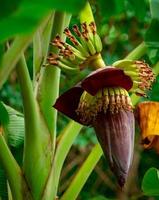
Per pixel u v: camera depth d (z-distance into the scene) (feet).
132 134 6.10
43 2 3.81
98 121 6.09
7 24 3.87
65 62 6.24
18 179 6.50
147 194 7.13
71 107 6.39
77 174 6.81
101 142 6.07
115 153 5.97
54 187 6.64
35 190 6.52
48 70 6.68
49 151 6.59
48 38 6.71
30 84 6.27
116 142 6.00
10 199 6.90
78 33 6.29
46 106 6.61
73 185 6.77
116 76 6.05
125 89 6.16
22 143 7.47
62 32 6.71
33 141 6.48
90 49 6.26
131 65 6.20
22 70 6.19
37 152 6.51
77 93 6.31
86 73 7.78
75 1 3.81
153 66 7.21
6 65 4.81
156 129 6.61
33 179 6.52
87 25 6.50
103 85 6.10
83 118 6.23
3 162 6.48
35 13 3.85
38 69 6.74
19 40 4.82
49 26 6.70
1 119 6.54
